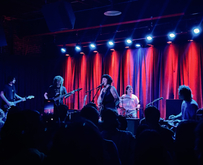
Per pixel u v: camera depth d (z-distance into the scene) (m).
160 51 7.15
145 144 1.26
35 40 8.74
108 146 1.66
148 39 6.39
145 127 2.23
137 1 5.68
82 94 8.37
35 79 8.62
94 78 8.17
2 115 3.88
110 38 6.87
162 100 7.03
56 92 6.05
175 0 5.26
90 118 1.60
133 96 6.84
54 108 3.62
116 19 5.95
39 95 8.73
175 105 5.50
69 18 5.27
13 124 1.30
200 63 6.56
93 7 6.41
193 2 5.11
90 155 1.11
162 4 5.38
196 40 6.62
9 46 7.89
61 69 8.78
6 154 1.28
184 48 6.80
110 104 5.02
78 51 8.44
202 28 5.60
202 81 6.52
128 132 2.21
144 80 7.34
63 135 1.13
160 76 7.08
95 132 1.17
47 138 2.18
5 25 7.76
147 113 2.42
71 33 8.17
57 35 8.55
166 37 6.79
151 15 5.48
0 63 7.52
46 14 5.34
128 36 6.61
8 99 6.56
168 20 6.37
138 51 7.48
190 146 1.77
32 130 1.33
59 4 5.12
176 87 6.86
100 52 8.13
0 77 7.49
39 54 8.85
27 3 6.09
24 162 1.24
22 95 8.12
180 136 1.82
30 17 7.48
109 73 7.94
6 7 6.54
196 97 6.54
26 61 8.32
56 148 1.13
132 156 2.10
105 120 2.15
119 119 2.62
